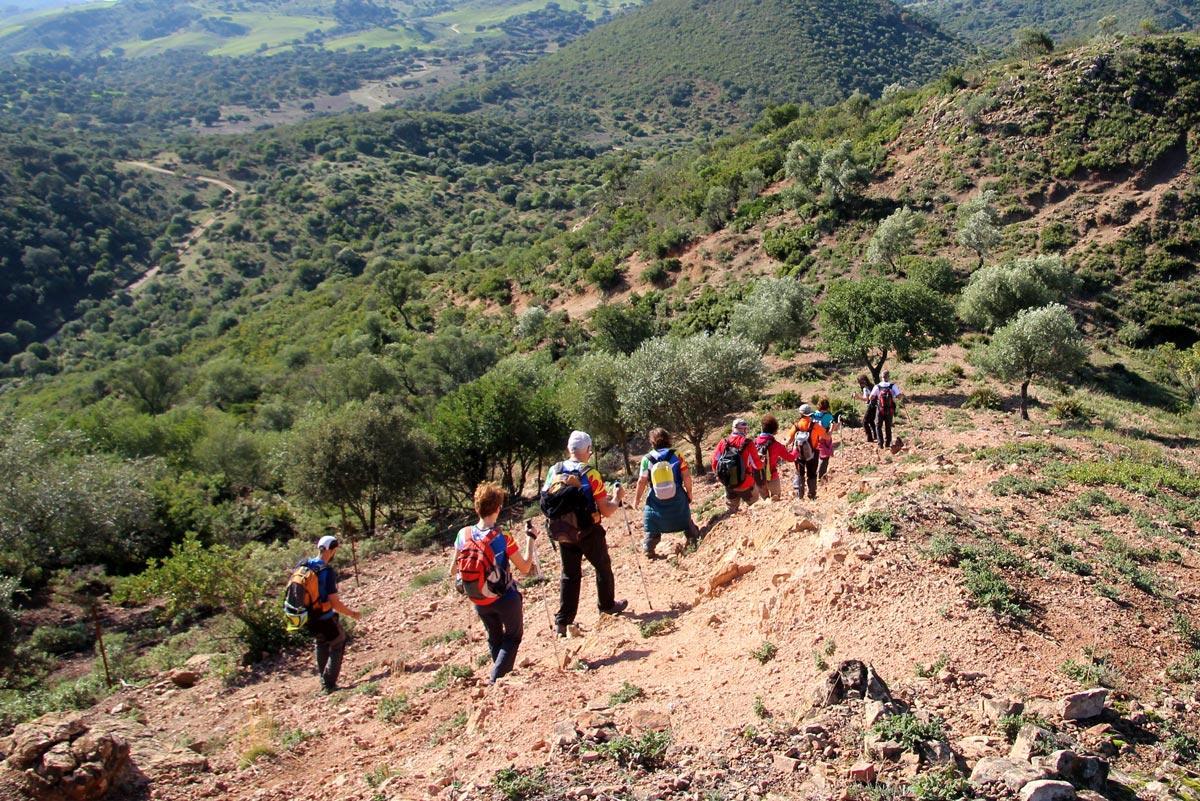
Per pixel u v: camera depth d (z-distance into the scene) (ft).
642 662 21.43
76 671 49.57
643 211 219.41
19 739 19.92
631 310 148.56
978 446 53.52
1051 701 16.19
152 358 203.51
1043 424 69.05
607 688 19.70
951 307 92.02
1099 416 76.02
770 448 33.30
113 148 570.87
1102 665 17.99
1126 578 23.75
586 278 190.19
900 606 19.63
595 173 526.57
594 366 78.38
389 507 89.30
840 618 19.66
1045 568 22.97
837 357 93.35
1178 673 18.37
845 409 71.82
